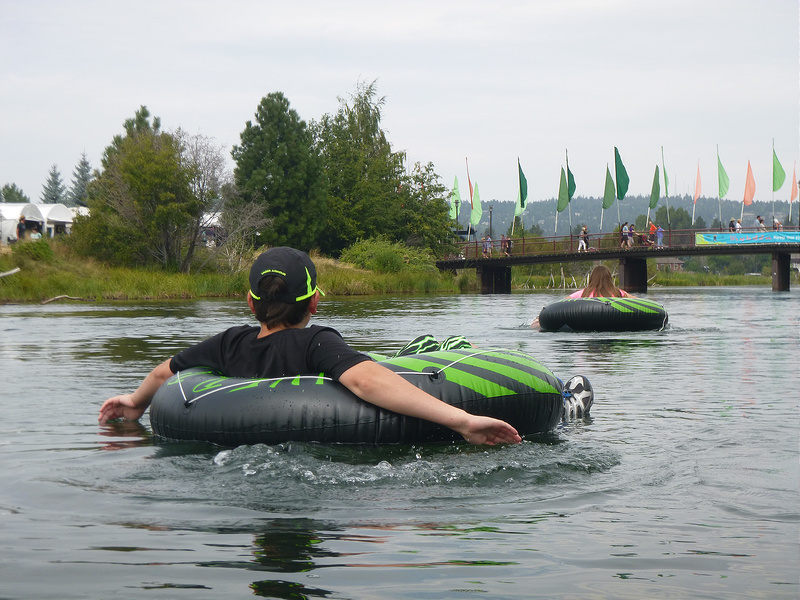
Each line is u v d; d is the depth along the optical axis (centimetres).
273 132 4816
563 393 482
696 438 413
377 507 281
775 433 426
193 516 270
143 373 721
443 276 5022
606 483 316
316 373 407
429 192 5566
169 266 3772
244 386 402
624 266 4459
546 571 217
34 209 4769
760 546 239
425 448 383
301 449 375
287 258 420
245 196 4734
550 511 277
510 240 4797
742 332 1267
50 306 2303
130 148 3825
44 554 230
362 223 5241
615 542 243
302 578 211
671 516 271
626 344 1043
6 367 769
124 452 379
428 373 416
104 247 3756
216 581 209
